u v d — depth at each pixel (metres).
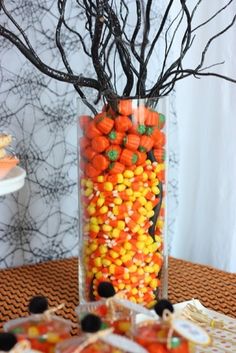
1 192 0.62
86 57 0.94
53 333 0.48
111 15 0.71
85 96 0.74
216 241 1.00
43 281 0.84
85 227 0.71
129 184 0.68
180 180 1.05
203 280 0.85
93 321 0.46
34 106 0.91
